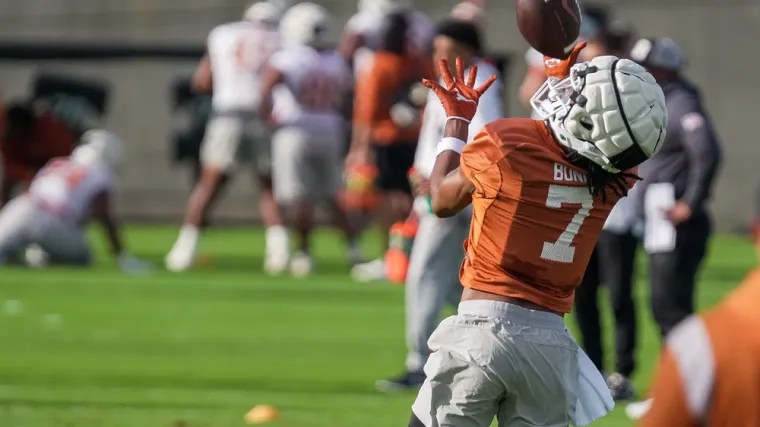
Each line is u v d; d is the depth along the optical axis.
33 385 27.31
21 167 51.84
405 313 38.47
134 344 32.59
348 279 45.81
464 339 14.27
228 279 45.22
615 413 25.20
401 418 24.39
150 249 54.25
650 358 31.83
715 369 8.72
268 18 47.28
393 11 45.84
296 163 46.16
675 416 8.84
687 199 24.97
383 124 46.00
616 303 26.34
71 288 42.31
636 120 13.58
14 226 46.69
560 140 14.07
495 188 14.23
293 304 39.81
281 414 24.64
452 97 15.54
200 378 28.38
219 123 47.03
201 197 47.53
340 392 26.97
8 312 37.44
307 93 45.94
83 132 59.97
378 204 47.31
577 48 15.52
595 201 14.33
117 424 23.66
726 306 8.88
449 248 25.69
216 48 46.75
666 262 25.33
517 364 14.13
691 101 25.20
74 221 47.28
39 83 60.12
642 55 25.64
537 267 14.29
